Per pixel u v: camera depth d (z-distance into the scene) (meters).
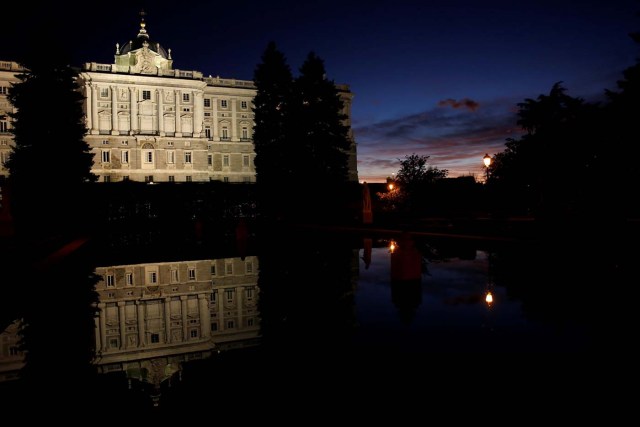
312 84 63.28
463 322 9.88
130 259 26.08
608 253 18.34
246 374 7.39
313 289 15.05
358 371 7.23
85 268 22.75
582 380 6.57
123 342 10.06
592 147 36.09
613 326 9.12
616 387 6.29
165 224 62.84
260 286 16.56
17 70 90.81
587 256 18.38
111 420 5.95
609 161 31.84
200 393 6.69
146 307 14.05
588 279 14.15
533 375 6.79
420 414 5.67
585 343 8.15
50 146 51.88
